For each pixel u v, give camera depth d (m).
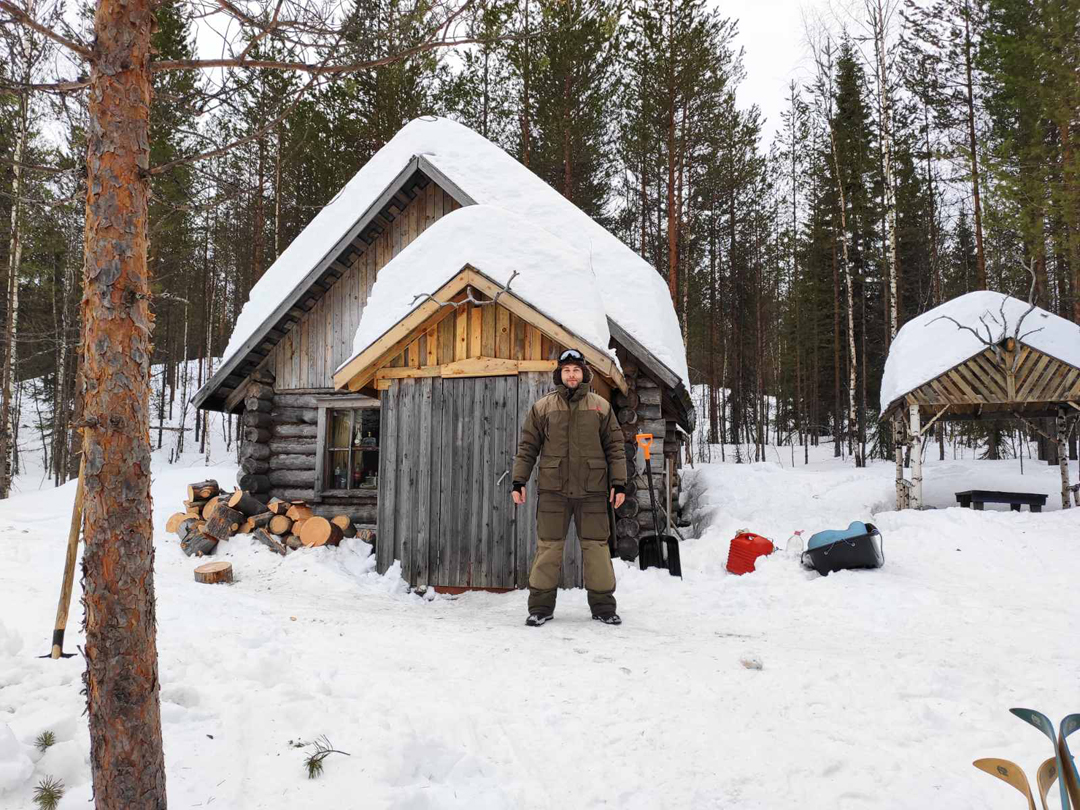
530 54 15.84
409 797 2.20
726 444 29.72
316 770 2.32
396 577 6.95
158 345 32.41
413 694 3.12
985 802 2.34
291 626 4.39
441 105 17.58
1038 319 10.41
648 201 23.83
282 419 10.14
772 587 6.41
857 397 25.81
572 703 3.14
